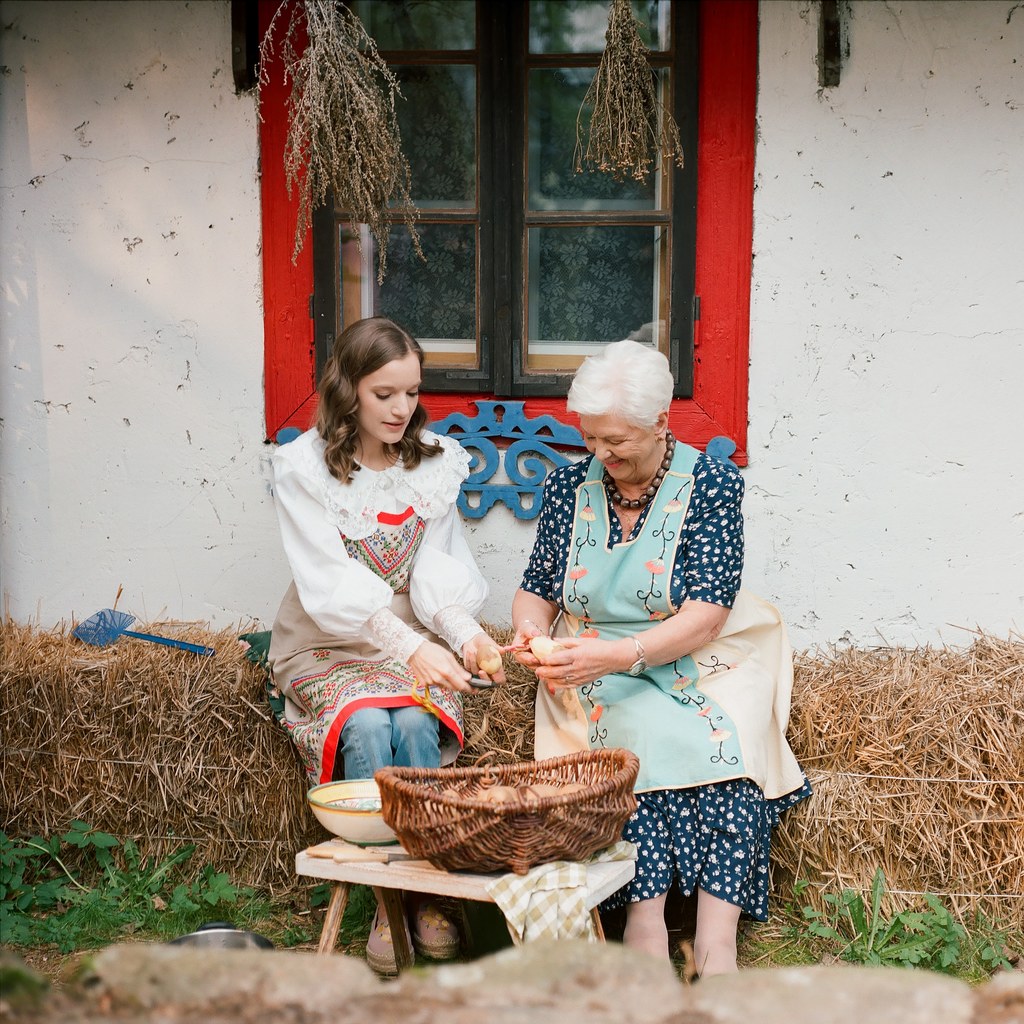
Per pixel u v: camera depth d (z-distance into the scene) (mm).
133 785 3223
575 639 2635
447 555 2938
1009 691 3057
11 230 3512
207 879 3178
